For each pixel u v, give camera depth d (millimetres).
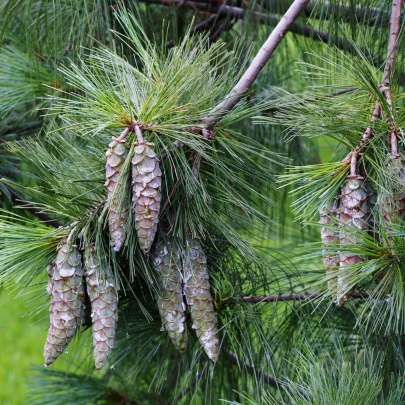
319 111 2078
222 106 2107
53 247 2057
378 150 2041
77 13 2330
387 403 2107
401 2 2172
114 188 2002
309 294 2219
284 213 2627
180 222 2078
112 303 2043
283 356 2256
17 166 2475
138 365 2316
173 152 2076
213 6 2498
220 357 2301
